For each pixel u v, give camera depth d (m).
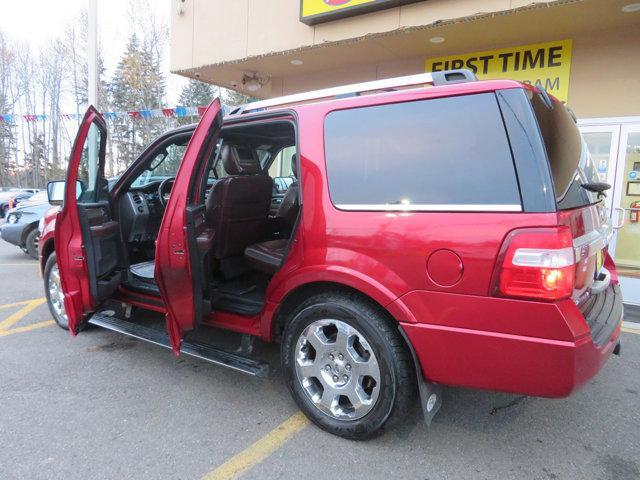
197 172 2.93
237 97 29.66
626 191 6.09
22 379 3.35
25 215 8.26
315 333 2.65
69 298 3.27
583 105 6.33
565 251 1.99
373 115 2.52
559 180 2.14
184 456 2.46
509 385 2.12
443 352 2.22
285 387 3.27
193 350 3.17
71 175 3.23
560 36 6.39
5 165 49.72
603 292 2.95
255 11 7.73
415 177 2.34
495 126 2.17
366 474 2.34
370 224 2.41
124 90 29.03
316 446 2.57
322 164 2.63
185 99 30.89
